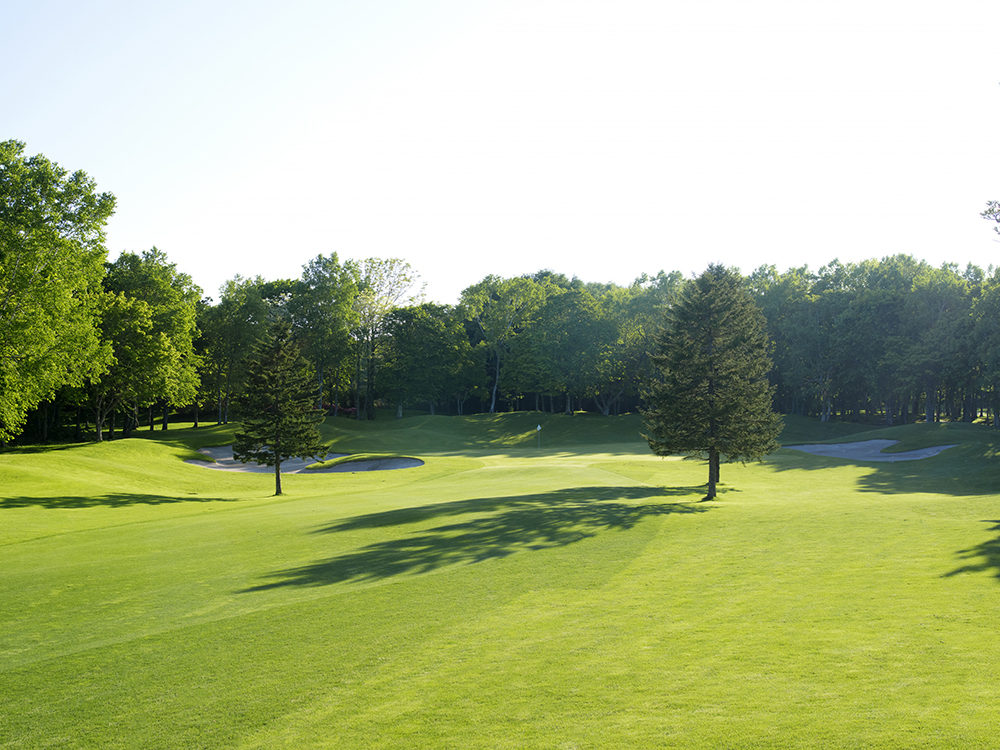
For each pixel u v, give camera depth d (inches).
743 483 1397.6
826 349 3189.0
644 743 252.2
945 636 358.6
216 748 273.1
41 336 1285.7
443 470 1796.3
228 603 497.7
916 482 1370.6
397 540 716.0
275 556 660.1
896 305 3085.6
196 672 362.0
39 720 310.0
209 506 1193.4
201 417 3860.7
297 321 3046.3
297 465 2123.5
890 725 252.5
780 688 298.8
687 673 325.4
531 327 3528.5
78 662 384.5
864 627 382.0
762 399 1135.6
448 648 380.8
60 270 1305.4
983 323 2492.6
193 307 2625.5
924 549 592.4
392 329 3462.1
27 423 2645.2
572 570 561.6
